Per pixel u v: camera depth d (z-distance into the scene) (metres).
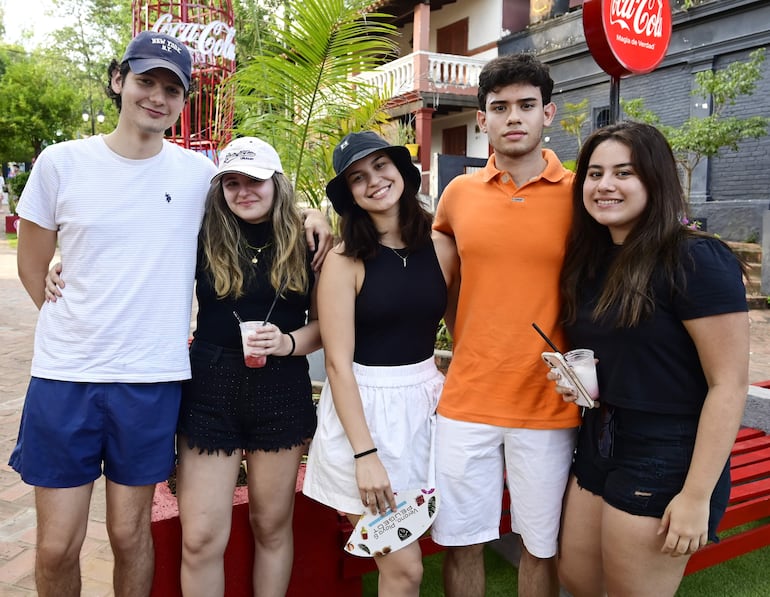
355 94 3.81
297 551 2.48
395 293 2.09
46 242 2.08
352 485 2.07
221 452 2.11
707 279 1.71
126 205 2.03
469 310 2.23
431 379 2.23
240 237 2.15
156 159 2.10
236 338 2.12
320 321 2.11
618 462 1.90
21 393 5.45
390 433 2.09
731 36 10.89
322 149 3.84
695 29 11.41
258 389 2.12
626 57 3.39
